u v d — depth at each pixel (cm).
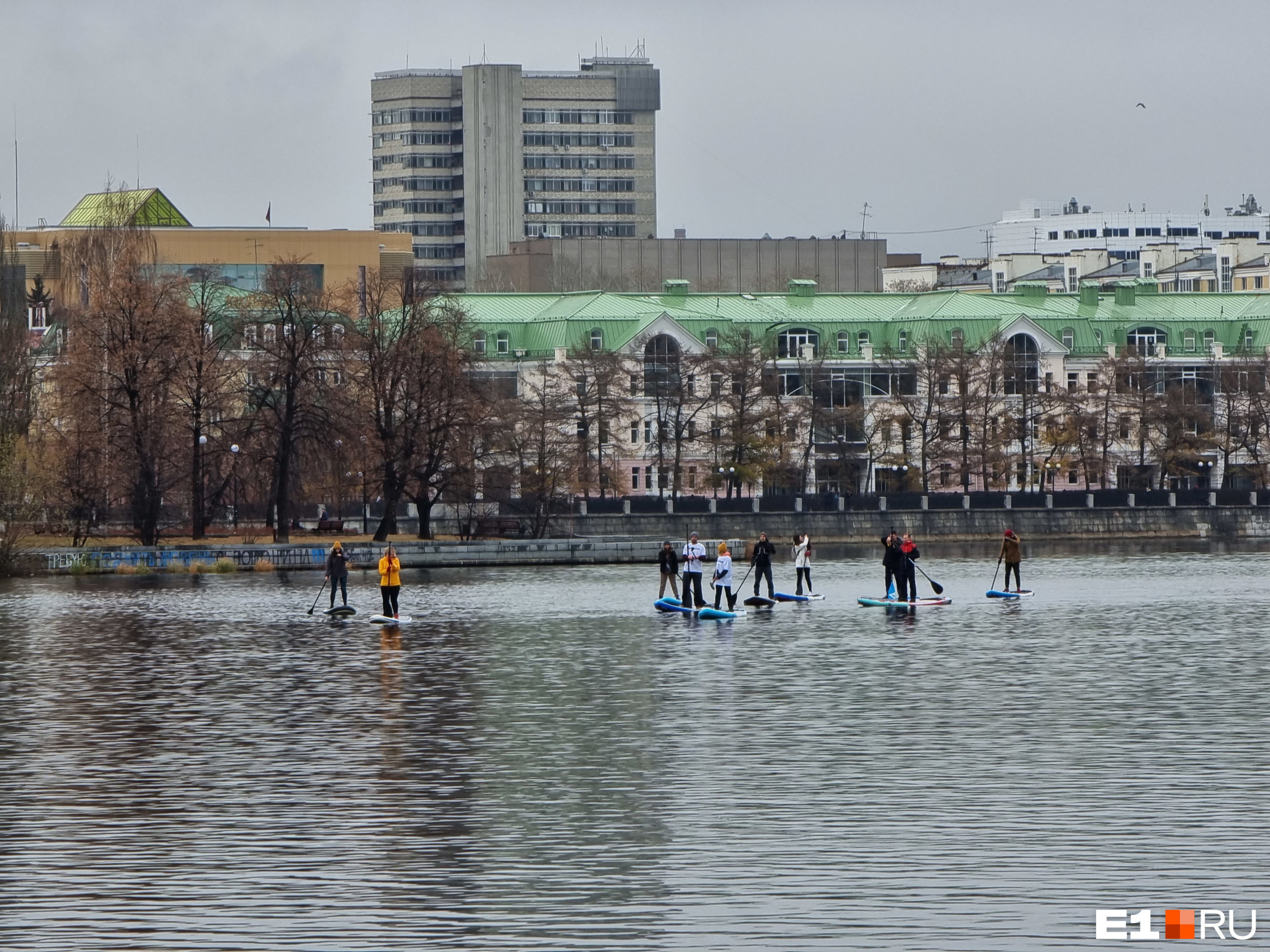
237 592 18650
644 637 12988
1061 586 19088
